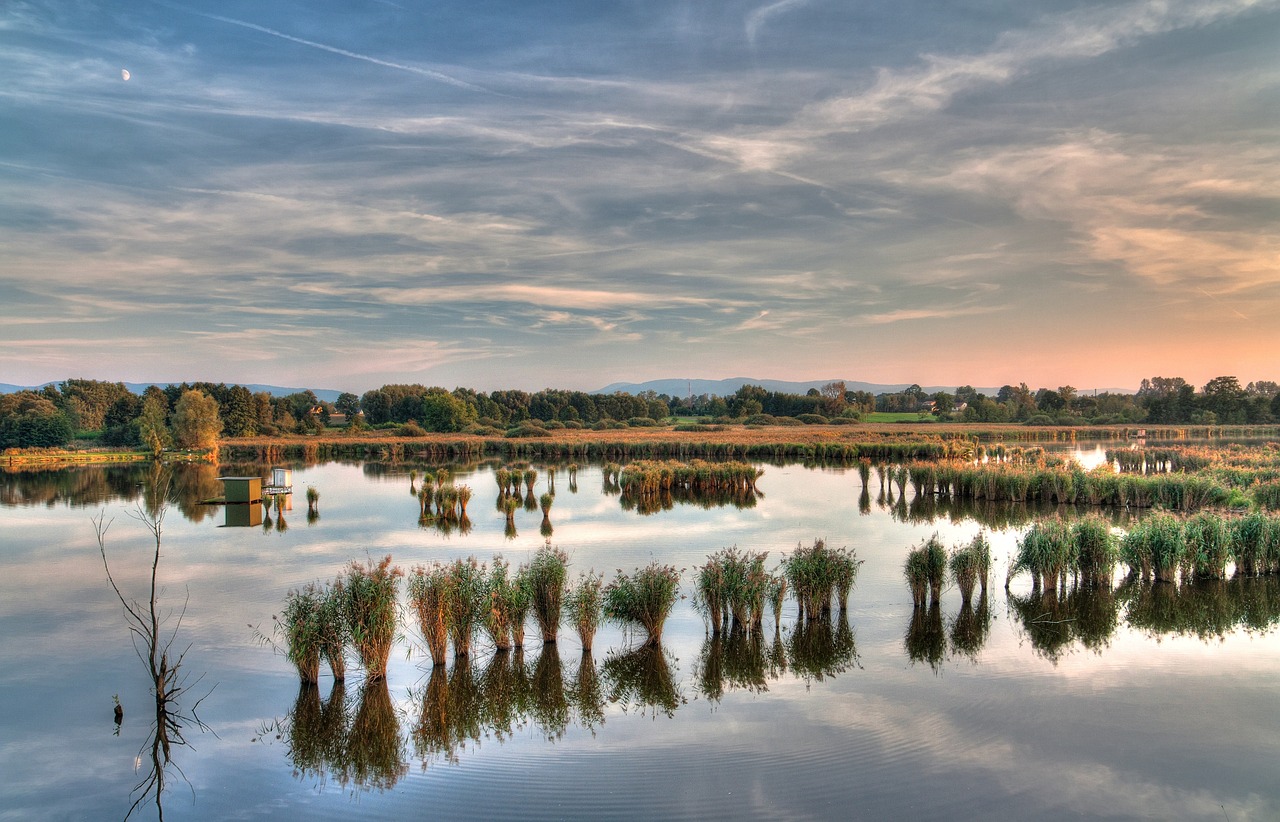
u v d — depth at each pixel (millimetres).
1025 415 175500
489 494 48469
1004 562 25688
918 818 10570
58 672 16391
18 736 13492
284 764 12461
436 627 16484
